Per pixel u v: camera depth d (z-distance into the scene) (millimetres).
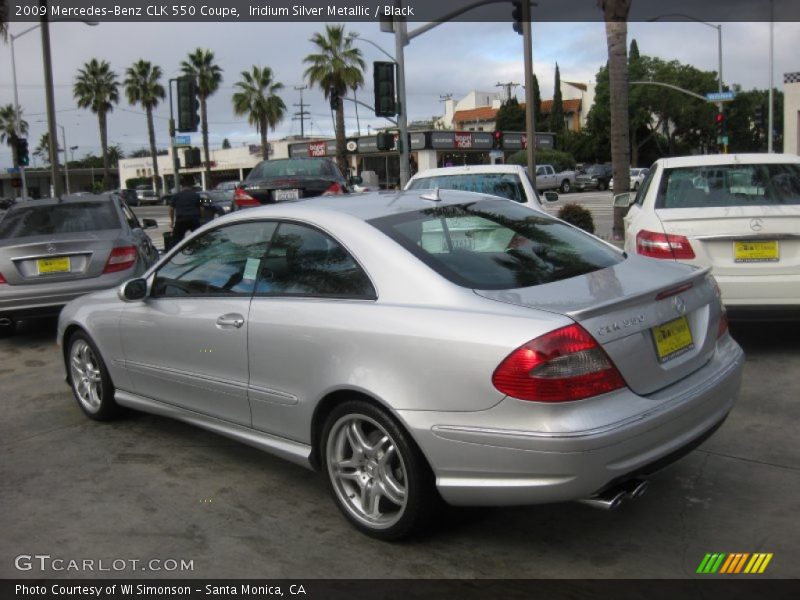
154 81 60375
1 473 4496
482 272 3486
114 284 7949
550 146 63938
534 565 3279
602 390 2998
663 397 3201
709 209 6121
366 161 56781
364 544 3516
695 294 3580
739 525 3562
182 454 4715
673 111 63625
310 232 3891
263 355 3842
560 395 2920
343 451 3627
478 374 3027
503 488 3049
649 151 72500
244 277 4137
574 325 2990
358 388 3357
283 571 3305
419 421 3180
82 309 5293
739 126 75938
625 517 3684
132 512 3920
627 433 2975
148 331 4617
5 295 7578
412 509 3311
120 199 9664
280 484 4223
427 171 10211
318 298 3699
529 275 3533
